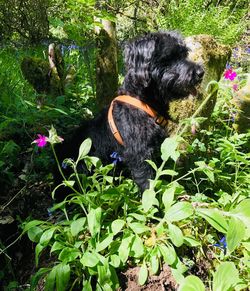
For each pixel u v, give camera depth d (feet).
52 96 3.74
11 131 3.18
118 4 5.14
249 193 2.39
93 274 1.90
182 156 2.66
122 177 2.51
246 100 2.89
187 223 2.17
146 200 1.92
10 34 7.32
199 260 2.09
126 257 1.92
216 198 2.52
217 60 2.92
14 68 4.70
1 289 2.23
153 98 2.43
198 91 2.71
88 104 3.83
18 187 2.84
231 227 1.66
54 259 2.26
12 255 2.44
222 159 2.60
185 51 2.50
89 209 2.02
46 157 2.91
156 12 5.57
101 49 3.39
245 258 1.96
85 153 2.08
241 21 6.48
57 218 2.49
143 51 2.38
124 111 2.43
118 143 2.49
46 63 3.76
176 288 1.98
